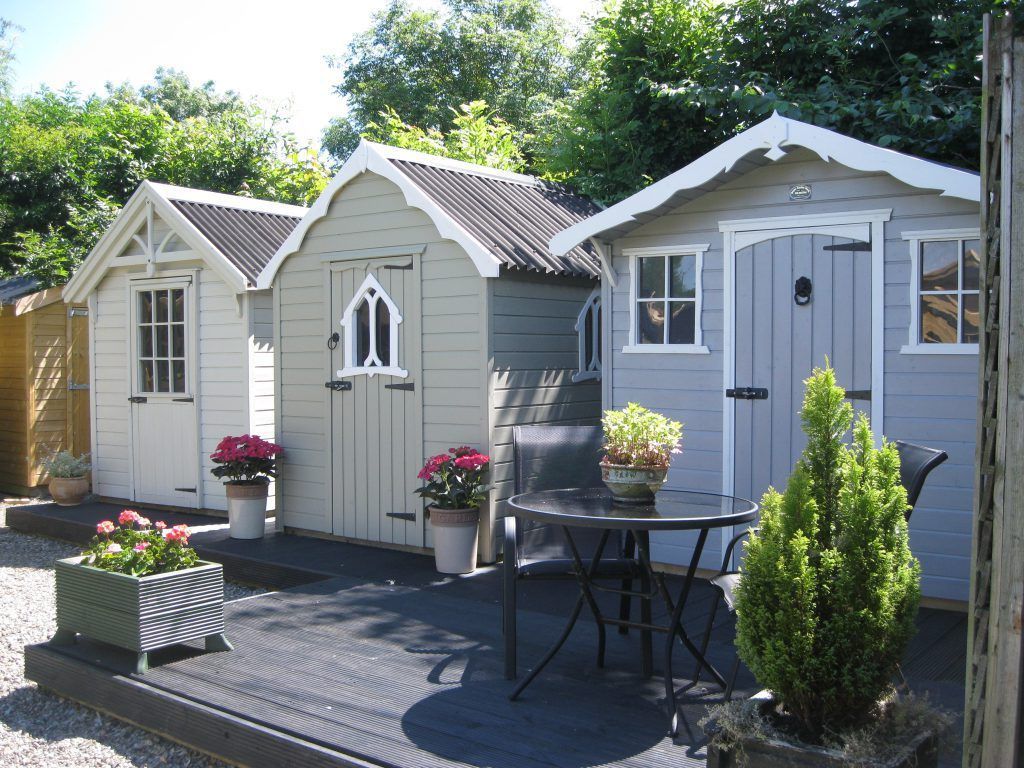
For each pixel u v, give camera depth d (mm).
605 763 3223
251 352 8539
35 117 20547
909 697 2770
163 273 9117
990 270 2391
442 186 7352
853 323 5488
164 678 4191
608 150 11070
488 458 6355
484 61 24094
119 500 9719
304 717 3684
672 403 6195
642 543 3818
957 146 8539
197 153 17609
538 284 6957
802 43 9992
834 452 2848
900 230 5328
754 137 5402
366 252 7168
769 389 5797
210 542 7449
